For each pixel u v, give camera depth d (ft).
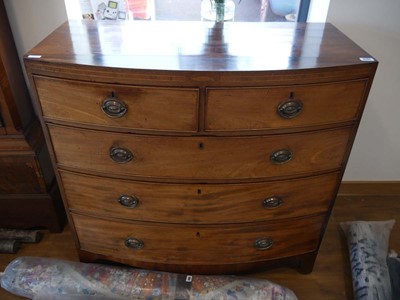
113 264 4.69
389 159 5.81
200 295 4.09
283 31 3.83
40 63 2.91
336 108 3.16
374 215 5.77
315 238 4.32
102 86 2.93
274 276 4.74
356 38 4.57
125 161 3.40
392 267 4.36
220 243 4.11
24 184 4.69
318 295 4.51
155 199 3.71
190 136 3.17
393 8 4.32
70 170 3.64
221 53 3.16
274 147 3.31
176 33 3.67
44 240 5.12
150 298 4.13
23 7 4.19
